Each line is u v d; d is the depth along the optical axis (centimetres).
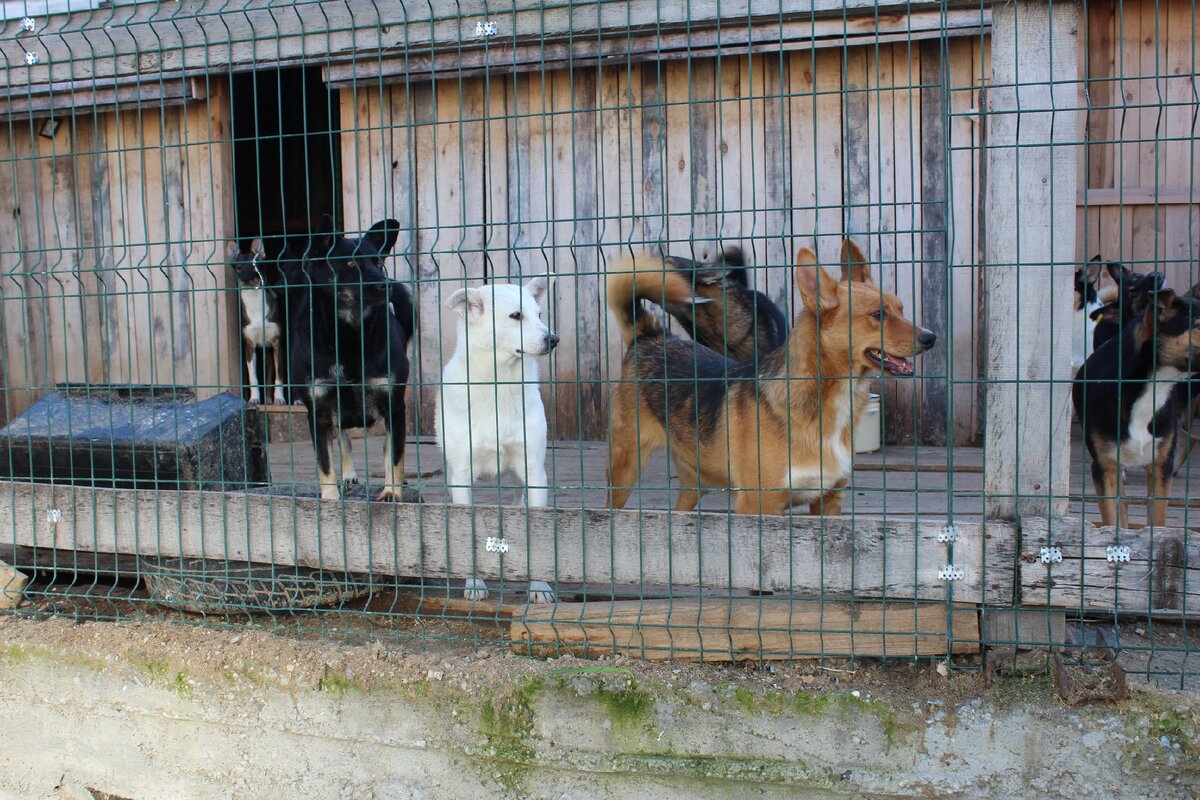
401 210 632
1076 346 628
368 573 325
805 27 506
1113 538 263
